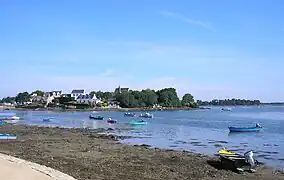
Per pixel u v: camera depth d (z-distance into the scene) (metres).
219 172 29.73
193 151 42.56
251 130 69.12
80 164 30.14
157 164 32.16
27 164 23.67
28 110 190.88
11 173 20.25
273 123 93.44
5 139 50.72
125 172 28.02
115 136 58.50
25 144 45.00
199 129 75.12
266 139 56.59
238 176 28.80
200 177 27.78
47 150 39.72
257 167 31.81
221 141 53.56
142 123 90.69
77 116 135.75
